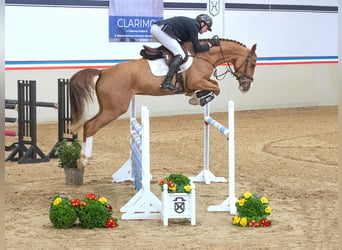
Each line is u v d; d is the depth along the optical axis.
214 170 10.50
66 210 6.77
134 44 17.38
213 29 18.27
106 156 11.86
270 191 8.76
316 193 8.63
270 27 19.34
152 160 11.45
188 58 9.03
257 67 19.36
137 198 7.55
